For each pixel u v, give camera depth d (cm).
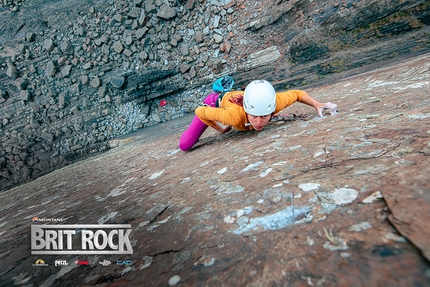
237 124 288
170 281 104
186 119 1152
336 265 81
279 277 85
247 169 192
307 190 128
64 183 554
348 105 295
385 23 884
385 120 187
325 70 1030
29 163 1298
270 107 244
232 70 1252
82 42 1291
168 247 129
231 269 98
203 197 172
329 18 988
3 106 1291
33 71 1284
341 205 108
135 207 208
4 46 1268
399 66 457
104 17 1266
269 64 1175
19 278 146
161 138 770
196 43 1265
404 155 126
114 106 1379
